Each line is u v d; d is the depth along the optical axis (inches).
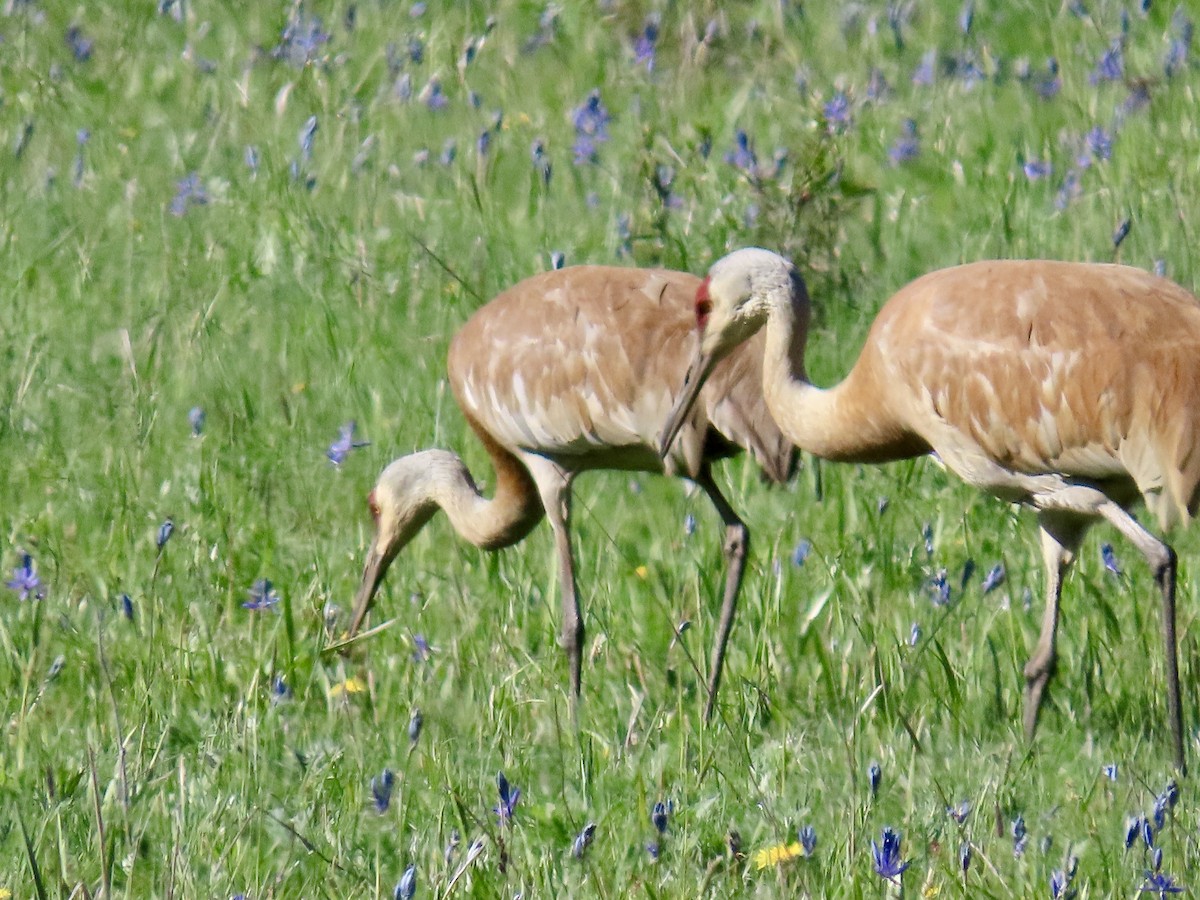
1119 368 548.7
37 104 1122.7
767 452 627.8
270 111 1104.8
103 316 891.4
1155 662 591.8
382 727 578.6
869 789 507.2
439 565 718.5
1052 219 917.2
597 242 927.0
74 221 987.3
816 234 872.3
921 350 581.0
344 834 499.5
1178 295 562.9
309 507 738.2
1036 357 560.7
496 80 1147.9
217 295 895.1
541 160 941.8
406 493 690.2
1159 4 1183.6
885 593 641.0
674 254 882.1
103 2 1275.8
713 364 618.8
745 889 470.9
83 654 616.7
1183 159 978.1
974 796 502.0
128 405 803.4
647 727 574.9
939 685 579.8
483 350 667.4
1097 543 677.3
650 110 1080.8
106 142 1077.8
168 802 513.3
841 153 967.0
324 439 790.5
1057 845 482.9
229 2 1268.5
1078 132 1009.5
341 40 1208.2
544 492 663.8
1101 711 575.2
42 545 700.7
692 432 628.4
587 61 1163.3
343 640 631.8
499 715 574.9
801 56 1141.7
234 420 789.2
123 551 691.4
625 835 497.4
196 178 983.6
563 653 638.5
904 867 436.8
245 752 541.6
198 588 663.8
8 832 506.9
